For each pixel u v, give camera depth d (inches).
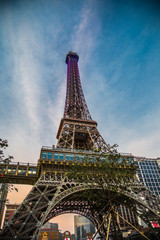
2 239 1306.6
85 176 1408.7
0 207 4970.5
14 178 2206.0
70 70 5418.3
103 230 2484.0
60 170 2020.2
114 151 1440.7
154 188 5177.2
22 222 1525.6
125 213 4862.2
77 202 2657.5
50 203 1587.1
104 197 1364.4
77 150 2288.4
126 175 1445.6
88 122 3223.4
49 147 2230.6
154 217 1985.7
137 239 2324.1
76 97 4099.4
